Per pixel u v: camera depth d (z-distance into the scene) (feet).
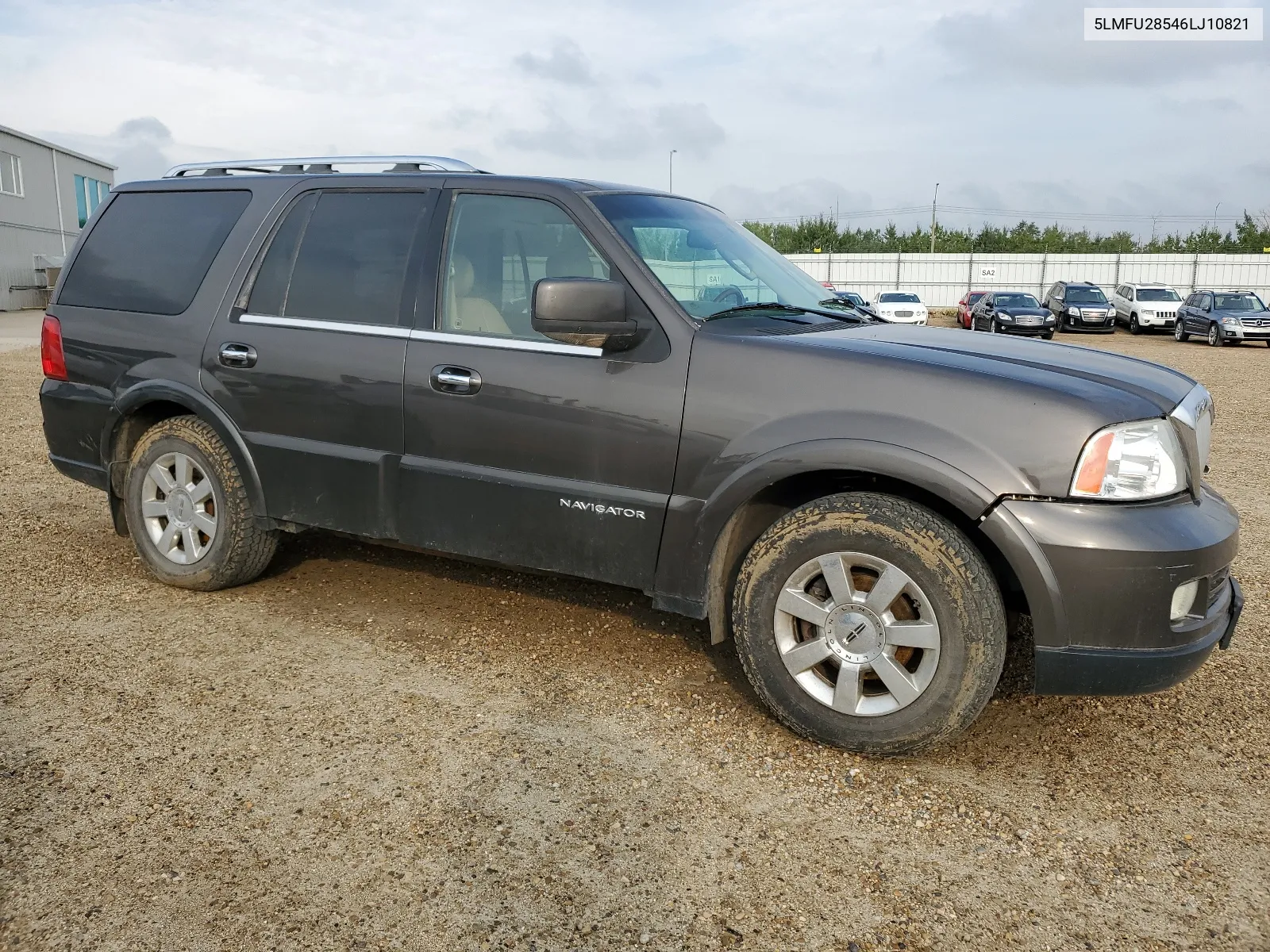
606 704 10.73
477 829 8.27
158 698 10.62
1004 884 7.70
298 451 12.54
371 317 12.05
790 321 11.07
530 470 11.02
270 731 9.93
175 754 9.43
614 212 11.18
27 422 30.40
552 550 11.02
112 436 14.17
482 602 13.84
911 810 8.73
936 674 9.07
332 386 12.16
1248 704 11.05
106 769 9.12
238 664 11.57
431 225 11.89
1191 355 74.69
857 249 195.72
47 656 11.68
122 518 14.58
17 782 8.84
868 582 9.55
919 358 9.58
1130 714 10.75
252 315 12.92
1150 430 8.89
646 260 10.71
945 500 9.14
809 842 8.21
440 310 11.62
